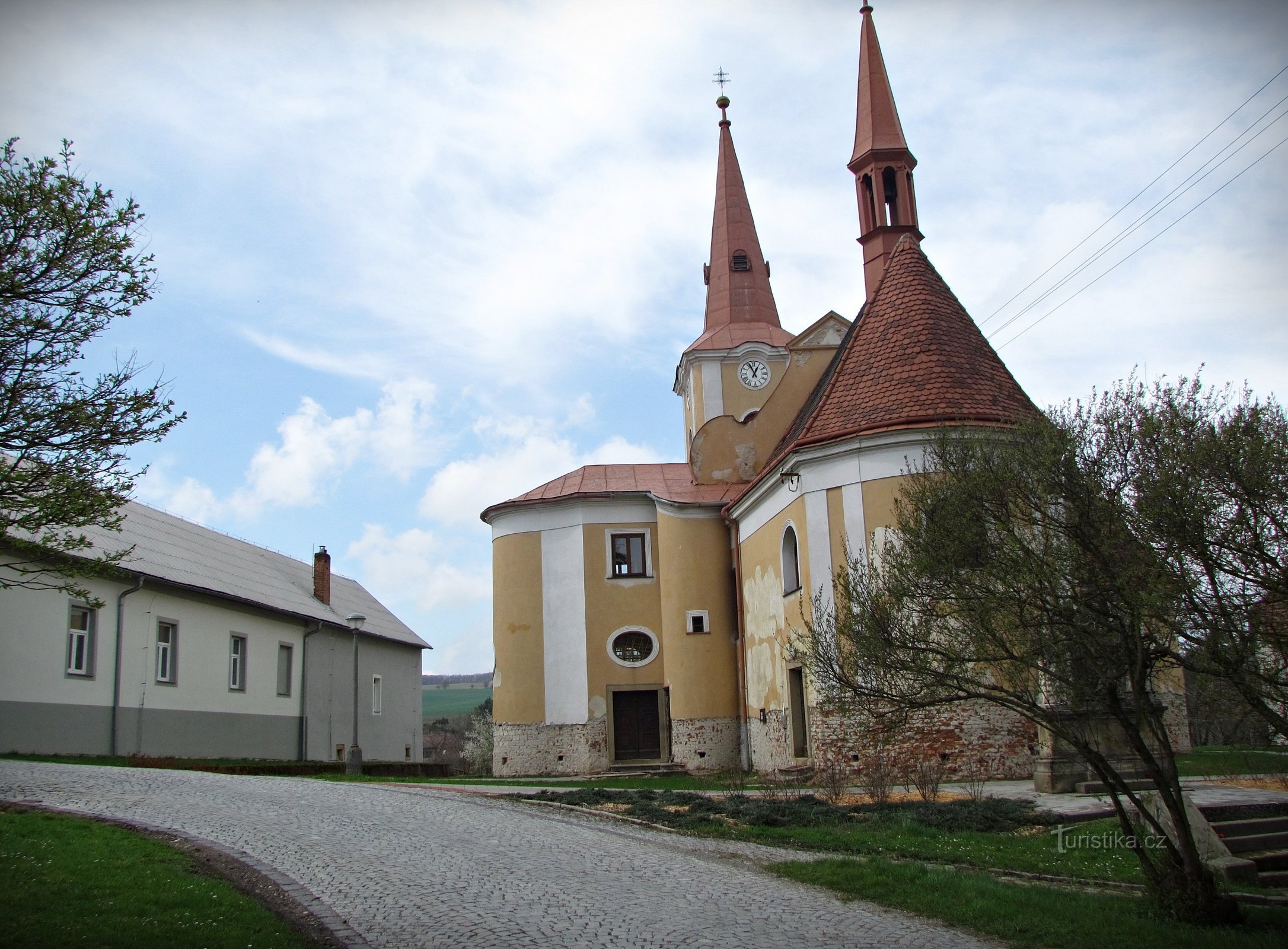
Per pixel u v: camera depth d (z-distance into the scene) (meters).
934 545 12.59
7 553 24.64
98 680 27.48
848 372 26.09
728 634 32.91
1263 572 10.25
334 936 9.64
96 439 14.37
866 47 33.88
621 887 12.32
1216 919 10.91
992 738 22.62
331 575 50.25
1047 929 10.60
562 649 34.88
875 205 32.50
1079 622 11.31
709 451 35.34
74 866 11.10
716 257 41.66
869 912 11.45
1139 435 10.91
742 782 24.41
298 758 38.19
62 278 14.47
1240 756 13.02
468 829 15.95
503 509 36.47
